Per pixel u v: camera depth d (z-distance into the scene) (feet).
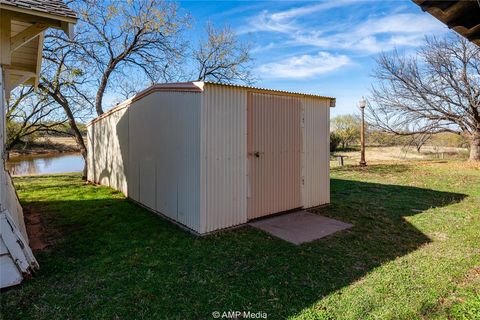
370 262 10.45
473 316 7.31
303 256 10.96
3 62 10.00
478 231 13.57
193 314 7.55
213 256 10.98
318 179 18.16
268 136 15.48
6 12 9.91
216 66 45.70
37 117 36.83
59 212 17.49
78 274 9.55
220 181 13.71
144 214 17.08
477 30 6.62
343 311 7.61
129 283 9.00
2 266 8.68
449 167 36.27
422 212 16.93
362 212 16.99
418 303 7.91
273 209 15.92
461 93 39.55
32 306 7.82
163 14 36.47
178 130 14.76
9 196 12.34
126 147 21.88
